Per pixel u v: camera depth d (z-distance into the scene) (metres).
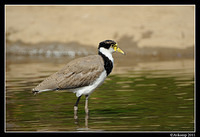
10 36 26.38
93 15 26.53
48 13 27.31
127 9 26.62
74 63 10.54
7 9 27.50
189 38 24.70
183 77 15.70
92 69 10.43
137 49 24.44
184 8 26.22
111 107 10.72
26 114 10.04
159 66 19.59
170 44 24.52
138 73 17.20
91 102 11.48
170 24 25.31
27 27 26.67
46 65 20.61
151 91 12.77
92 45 25.00
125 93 12.57
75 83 10.30
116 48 10.93
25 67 19.83
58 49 25.31
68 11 27.19
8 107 10.82
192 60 21.95
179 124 8.91
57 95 12.62
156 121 9.18
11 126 8.91
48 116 9.84
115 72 17.73
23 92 13.01
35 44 25.91
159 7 26.48
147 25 25.36
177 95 12.03
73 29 26.02
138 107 10.61
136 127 8.73
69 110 10.53
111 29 25.45
